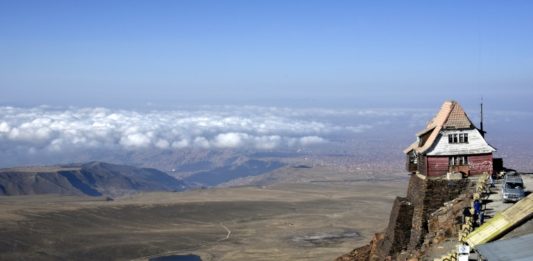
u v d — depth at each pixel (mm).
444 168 64500
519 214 41438
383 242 66000
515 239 33875
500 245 33406
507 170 73438
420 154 66250
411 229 63031
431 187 62406
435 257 45875
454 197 61719
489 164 65125
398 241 62844
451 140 65000
